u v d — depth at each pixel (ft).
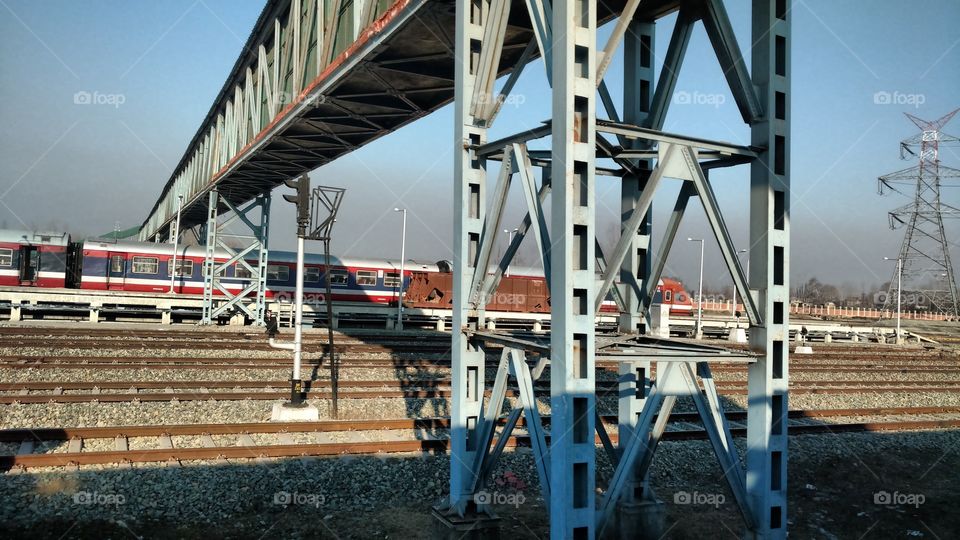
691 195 23.39
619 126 20.38
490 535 23.73
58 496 24.88
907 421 47.21
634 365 26.45
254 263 107.24
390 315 100.17
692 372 22.54
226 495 26.07
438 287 113.29
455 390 24.71
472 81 24.52
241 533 23.49
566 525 19.02
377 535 23.95
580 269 19.57
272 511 25.44
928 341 138.31
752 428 22.02
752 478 21.94
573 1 19.08
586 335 19.34
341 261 111.86
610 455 25.25
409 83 43.01
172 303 93.81
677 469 33.55
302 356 61.11
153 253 103.14
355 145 60.34
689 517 27.76
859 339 138.62
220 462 29.73
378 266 114.21
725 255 21.68
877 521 28.84
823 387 60.70
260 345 65.82
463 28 24.44
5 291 86.58
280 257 108.27
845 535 27.14
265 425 35.22
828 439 40.88
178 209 109.70
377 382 50.55
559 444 19.26
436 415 42.24
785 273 22.03
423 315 108.17
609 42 20.13
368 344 70.38
